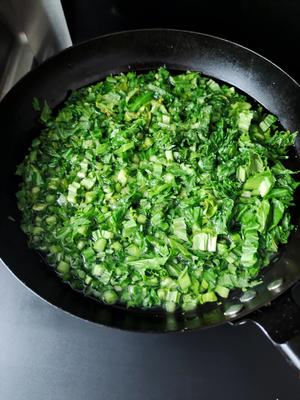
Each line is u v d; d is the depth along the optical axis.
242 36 0.36
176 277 0.26
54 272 0.27
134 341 0.27
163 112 0.30
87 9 0.33
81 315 0.25
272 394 0.25
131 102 0.31
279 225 0.28
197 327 0.24
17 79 0.35
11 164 0.30
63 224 0.28
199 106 0.31
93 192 0.28
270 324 0.22
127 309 0.26
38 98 0.31
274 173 0.28
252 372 0.26
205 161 0.28
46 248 0.28
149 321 0.25
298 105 0.31
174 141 0.29
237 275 0.27
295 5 0.32
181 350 0.27
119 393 0.26
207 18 0.35
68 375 0.26
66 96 0.32
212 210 0.27
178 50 0.33
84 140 0.30
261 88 0.32
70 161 0.30
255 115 0.31
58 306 0.24
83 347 0.27
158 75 0.33
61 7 0.33
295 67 0.36
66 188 0.29
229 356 0.26
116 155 0.29
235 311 0.25
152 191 0.27
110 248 0.27
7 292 0.28
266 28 0.35
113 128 0.30
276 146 0.30
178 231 0.27
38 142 0.30
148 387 0.26
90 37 0.36
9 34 0.35
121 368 0.26
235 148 0.29
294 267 0.26
